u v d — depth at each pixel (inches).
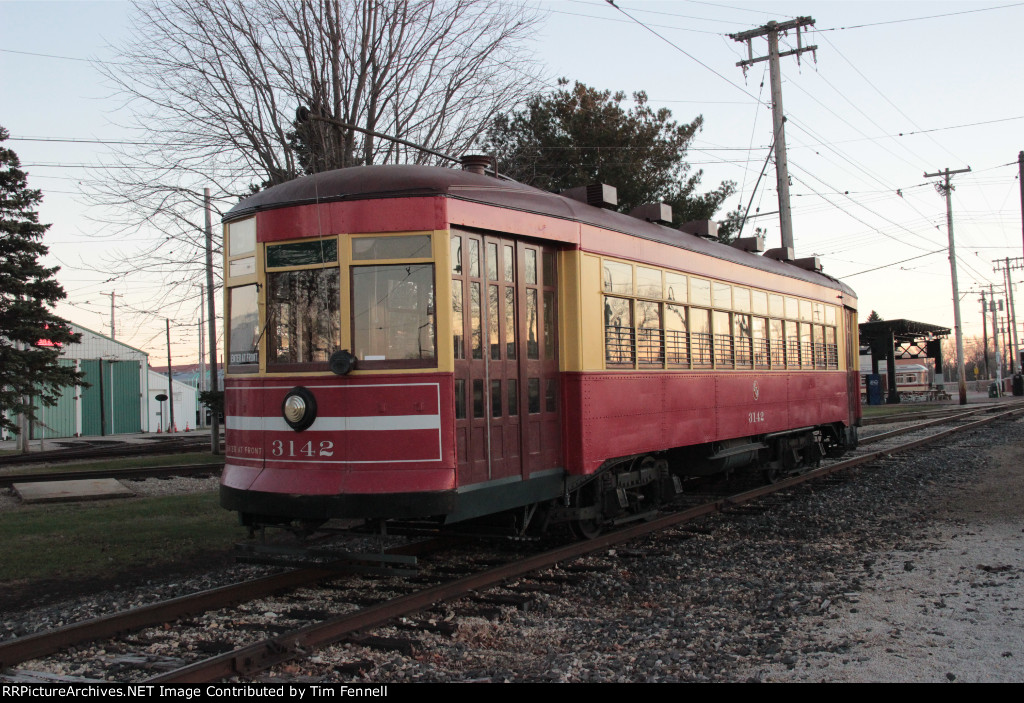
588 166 893.2
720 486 500.1
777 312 482.3
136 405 1567.4
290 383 249.3
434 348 240.4
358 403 241.4
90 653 196.4
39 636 193.5
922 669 179.3
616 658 194.2
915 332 1712.6
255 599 243.0
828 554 301.7
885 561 285.9
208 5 616.1
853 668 181.3
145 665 186.5
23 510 407.2
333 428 242.8
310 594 249.6
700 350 386.6
